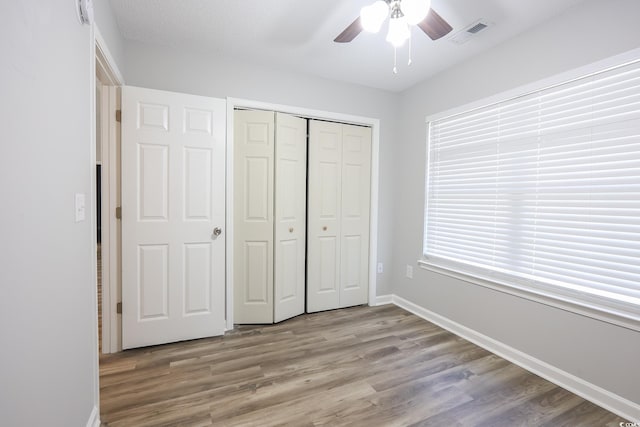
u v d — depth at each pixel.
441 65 2.63
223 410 1.59
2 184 0.73
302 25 2.07
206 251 2.41
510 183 2.21
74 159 1.18
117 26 2.05
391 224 3.37
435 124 2.87
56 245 1.03
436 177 2.86
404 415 1.58
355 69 2.73
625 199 1.62
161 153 2.24
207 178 2.39
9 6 0.75
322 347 2.32
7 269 0.75
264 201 2.71
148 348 2.26
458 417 1.58
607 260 1.70
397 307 3.26
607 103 1.69
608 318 1.66
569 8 1.82
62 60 1.07
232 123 2.55
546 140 1.98
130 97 2.14
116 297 2.19
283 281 2.82
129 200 2.17
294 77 2.79
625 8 1.59
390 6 1.59
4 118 0.73
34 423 0.89
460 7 1.82
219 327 2.49
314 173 2.99
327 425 1.50
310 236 3.01
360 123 3.14
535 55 2.01
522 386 1.85
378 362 2.11
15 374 0.79
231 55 2.51
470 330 2.47
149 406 1.61
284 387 1.80
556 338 1.90
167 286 2.30
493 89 2.29
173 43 2.32
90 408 1.38
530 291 2.02
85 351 1.32
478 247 2.46
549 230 1.97
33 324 0.88
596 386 1.71
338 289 3.18
